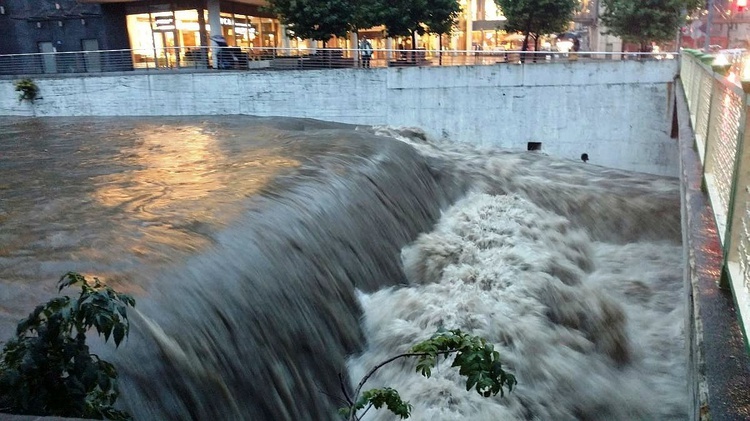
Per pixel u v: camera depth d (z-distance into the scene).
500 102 19.38
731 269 4.45
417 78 19.47
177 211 8.26
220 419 4.99
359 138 14.45
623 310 9.30
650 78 18.73
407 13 23.41
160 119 20.25
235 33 27.55
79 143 15.57
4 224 7.94
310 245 7.64
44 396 3.06
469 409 6.16
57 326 3.07
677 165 18.69
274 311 6.25
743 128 4.29
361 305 7.86
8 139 16.58
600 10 34.41
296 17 22.12
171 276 5.88
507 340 7.43
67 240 7.12
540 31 24.72
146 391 4.44
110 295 3.22
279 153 12.66
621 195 14.48
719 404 3.56
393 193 10.99
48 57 28.45
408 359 6.88
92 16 27.45
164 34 27.02
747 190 4.27
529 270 9.17
